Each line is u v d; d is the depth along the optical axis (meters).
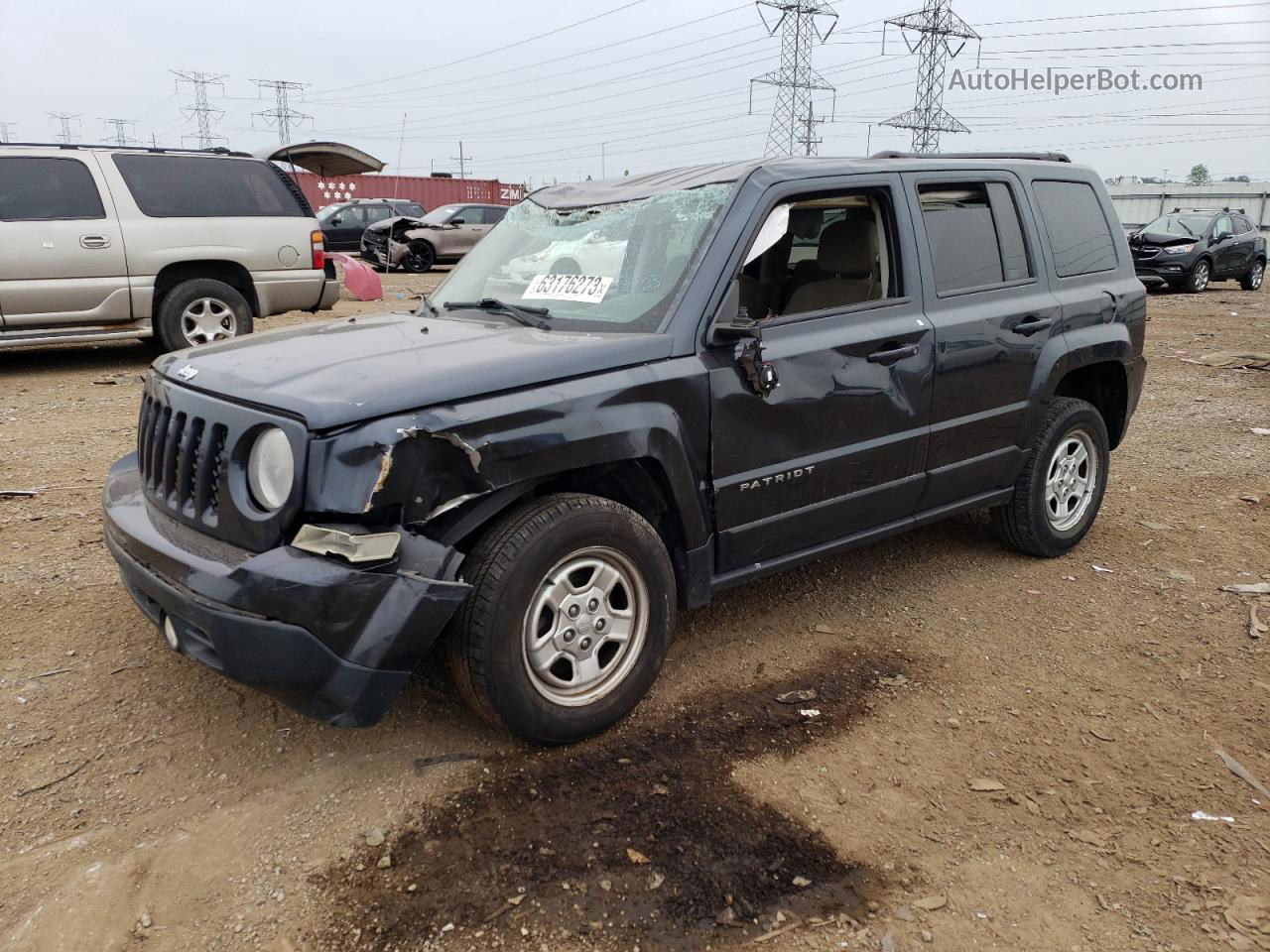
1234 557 4.91
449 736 3.18
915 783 2.97
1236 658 3.81
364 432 2.59
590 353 3.04
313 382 2.81
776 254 4.21
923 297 3.96
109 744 3.11
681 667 3.71
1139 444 7.39
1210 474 6.50
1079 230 4.84
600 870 2.56
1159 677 3.66
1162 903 2.47
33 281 8.63
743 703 3.44
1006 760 3.11
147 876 2.52
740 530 3.46
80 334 9.02
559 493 3.10
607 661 3.21
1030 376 4.42
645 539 3.14
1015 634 4.04
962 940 2.35
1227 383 10.02
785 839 2.70
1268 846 2.69
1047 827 2.77
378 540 2.57
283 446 2.67
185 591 2.73
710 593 3.46
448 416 2.70
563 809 2.81
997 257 4.36
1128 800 2.90
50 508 5.30
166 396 3.15
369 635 2.60
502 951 2.29
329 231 23.78
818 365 3.55
